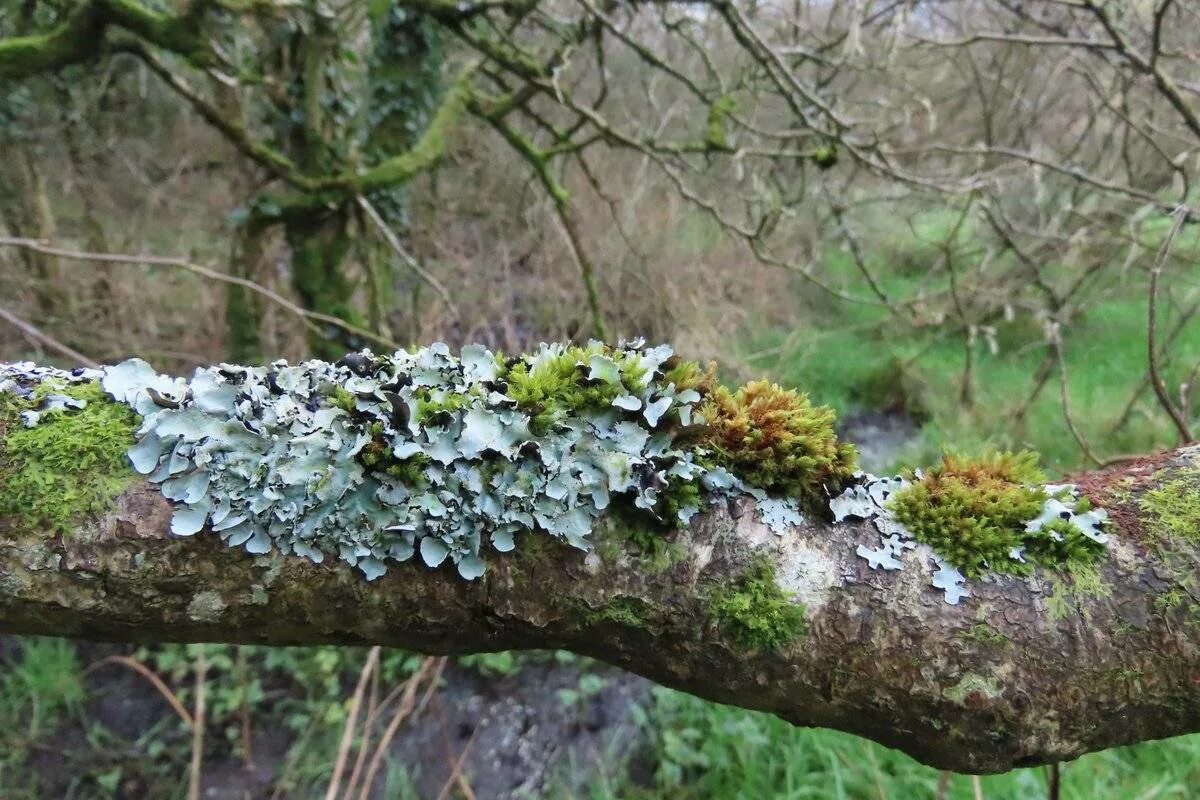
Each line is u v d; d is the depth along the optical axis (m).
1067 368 4.53
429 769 2.56
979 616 0.71
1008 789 2.18
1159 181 4.22
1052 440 3.85
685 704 2.60
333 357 3.18
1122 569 0.72
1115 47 2.71
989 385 4.48
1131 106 4.08
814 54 3.34
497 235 4.84
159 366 3.58
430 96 3.35
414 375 0.78
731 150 3.15
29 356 3.38
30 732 2.54
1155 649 0.70
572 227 3.41
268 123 3.07
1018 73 4.44
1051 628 0.71
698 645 0.75
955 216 5.52
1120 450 3.70
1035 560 0.73
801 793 2.24
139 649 2.85
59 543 0.70
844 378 4.61
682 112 4.72
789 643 0.73
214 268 3.81
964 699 0.71
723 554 0.74
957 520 0.75
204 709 2.69
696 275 4.70
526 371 0.79
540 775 2.54
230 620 0.75
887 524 0.76
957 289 4.62
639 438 0.75
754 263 5.08
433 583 0.75
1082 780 2.22
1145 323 4.81
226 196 4.56
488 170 4.90
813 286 5.33
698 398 0.76
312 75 2.86
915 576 0.73
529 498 0.73
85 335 3.60
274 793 2.47
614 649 0.78
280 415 0.74
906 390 4.44
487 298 4.22
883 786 2.20
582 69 4.86
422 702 2.51
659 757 2.50
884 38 3.54
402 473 0.73
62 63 2.41
